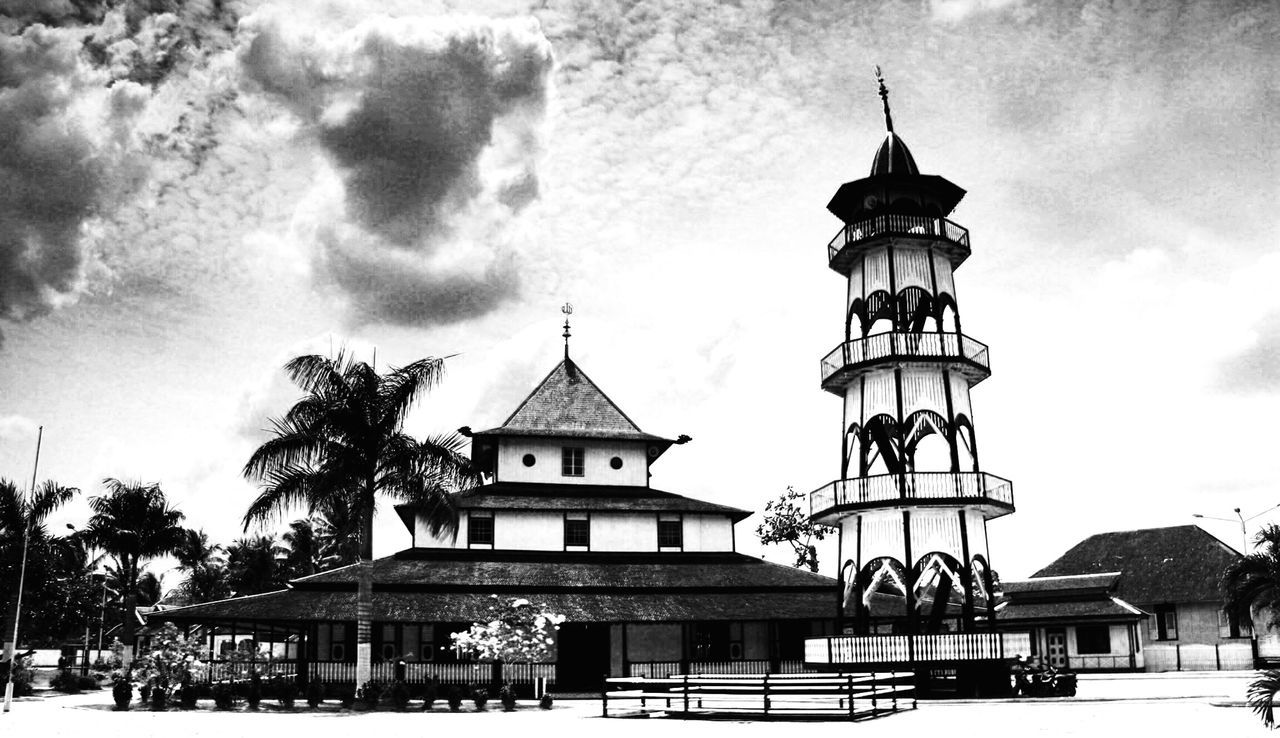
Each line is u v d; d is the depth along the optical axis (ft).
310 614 129.08
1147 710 95.40
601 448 174.81
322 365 124.16
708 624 153.07
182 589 325.42
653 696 99.50
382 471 124.47
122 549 203.00
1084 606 216.74
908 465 129.18
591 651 150.00
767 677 91.35
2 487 169.48
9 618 167.84
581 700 129.18
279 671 135.44
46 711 114.42
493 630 122.31
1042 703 105.19
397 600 136.87
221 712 109.40
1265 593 156.66
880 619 138.10
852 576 120.98
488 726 88.58
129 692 115.85
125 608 202.59
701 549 165.89
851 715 85.46
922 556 115.44
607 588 147.43
